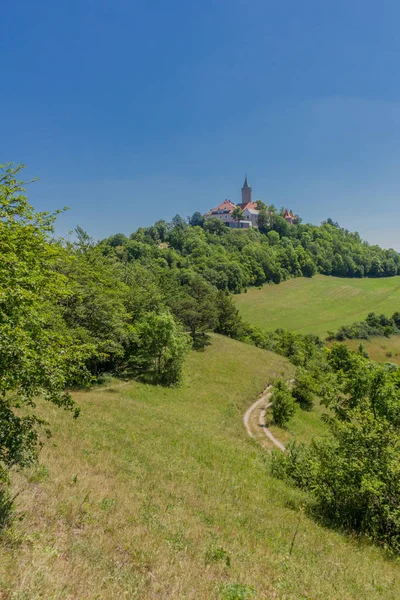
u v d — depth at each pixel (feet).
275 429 114.21
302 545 32.24
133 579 18.79
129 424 72.49
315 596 22.07
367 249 653.30
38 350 27.89
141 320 144.15
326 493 44.45
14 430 24.34
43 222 52.75
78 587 16.79
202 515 34.09
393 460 40.88
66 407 27.76
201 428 91.30
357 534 39.24
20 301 26.66
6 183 45.60
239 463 64.85
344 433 45.60
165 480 43.42
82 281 110.93
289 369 197.98
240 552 26.45
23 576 15.97
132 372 139.33
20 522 21.62
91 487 32.55
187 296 212.43
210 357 184.75
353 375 49.70
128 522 27.07
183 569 21.35
